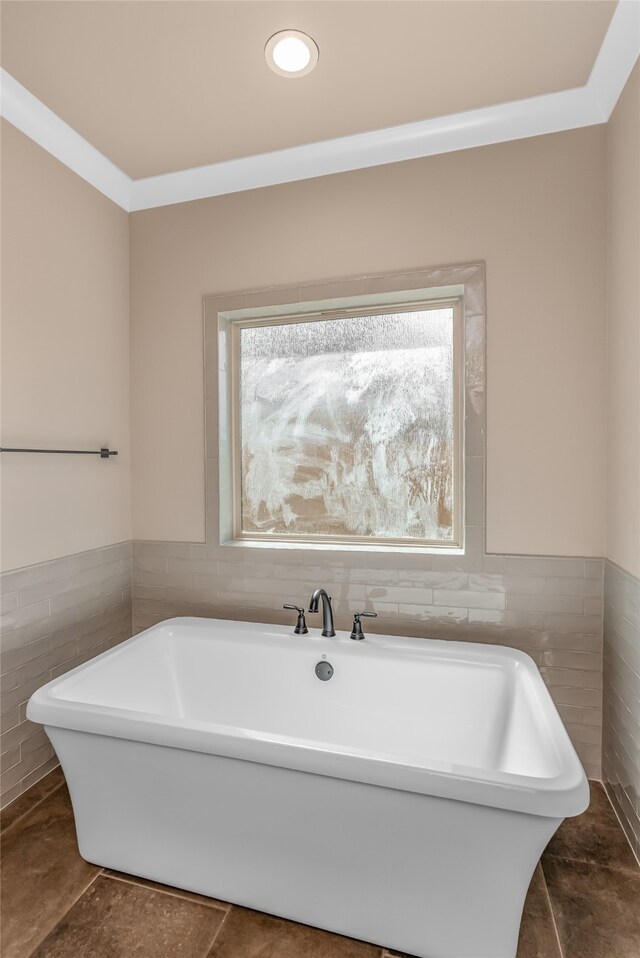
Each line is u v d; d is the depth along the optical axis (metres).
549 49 1.70
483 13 1.56
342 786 1.28
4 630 1.86
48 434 2.07
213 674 2.17
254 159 2.30
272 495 2.53
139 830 1.51
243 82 1.83
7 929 1.36
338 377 2.45
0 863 1.59
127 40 1.64
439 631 2.16
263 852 1.39
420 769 1.21
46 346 2.05
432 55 1.72
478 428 2.09
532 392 2.04
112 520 2.43
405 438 2.36
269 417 2.54
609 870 1.58
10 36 1.63
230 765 1.37
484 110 2.01
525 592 2.06
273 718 2.08
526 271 2.04
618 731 1.81
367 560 2.24
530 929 1.37
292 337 2.51
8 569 1.89
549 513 2.03
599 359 1.97
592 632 2.00
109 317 2.41
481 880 1.21
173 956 1.30
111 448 2.42
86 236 2.27
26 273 1.96
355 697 2.00
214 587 2.45
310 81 1.83
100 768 1.51
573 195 1.99
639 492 1.61
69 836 1.71
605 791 1.95
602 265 1.96
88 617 2.27
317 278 2.29
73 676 1.74
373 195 2.21
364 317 2.42
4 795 1.87
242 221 2.39
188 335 2.47
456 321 2.27
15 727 1.91
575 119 1.97
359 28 1.60
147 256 2.52
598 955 1.30
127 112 1.99
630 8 1.53
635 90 1.64
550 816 1.11
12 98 1.86
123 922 1.39
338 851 1.32
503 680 1.84
